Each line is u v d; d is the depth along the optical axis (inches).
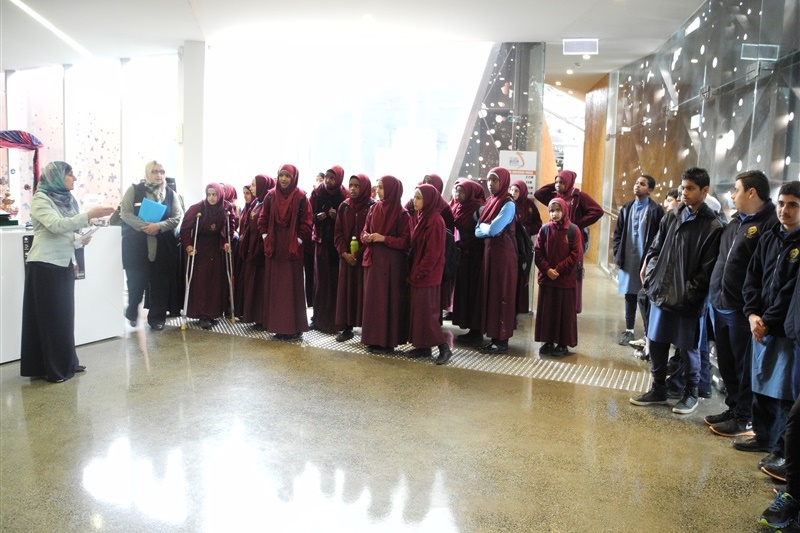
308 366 179.6
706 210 139.5
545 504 102.5
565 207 191.6
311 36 261.0
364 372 175.0
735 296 127.8
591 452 123.9
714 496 106.3
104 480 108.2
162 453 119.6
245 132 290.5
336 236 204.8
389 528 94.2
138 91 309.3
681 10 222.7
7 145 207.9
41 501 100.7
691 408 146.4
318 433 130.6
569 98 482.9
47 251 157.9
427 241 183.0
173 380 164.4
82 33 262.7
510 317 197.2
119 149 315.9
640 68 312.2
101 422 134.6
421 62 277.1
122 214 211.6
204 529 93.1
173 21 243.6
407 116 282.0
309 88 287.7
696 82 226.1
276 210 202.7
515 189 234.8
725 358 134.4
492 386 165.0
